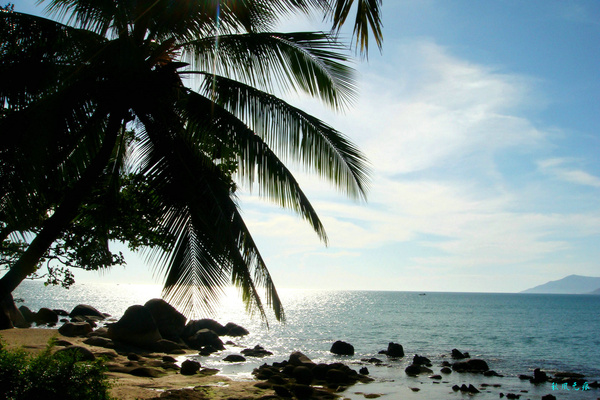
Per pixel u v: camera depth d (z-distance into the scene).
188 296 6.12
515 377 18.89
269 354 23.19
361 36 4.55
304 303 117.94
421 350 28.17
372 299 159.50
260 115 7.19
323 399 13.05
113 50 6.19
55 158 5.93
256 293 6.30
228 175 7.98
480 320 60.44
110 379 12.13
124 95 6.48
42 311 32.88
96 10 6.42
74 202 6.13
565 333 43.22
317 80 7.28
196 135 6.94
